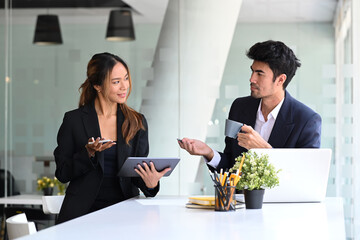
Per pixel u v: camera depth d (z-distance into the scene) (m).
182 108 5.03
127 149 3.41
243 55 4.99
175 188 5.00
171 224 2.22
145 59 5.08
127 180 3.42
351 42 4.89
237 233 2.00
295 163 2.98
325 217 2.47
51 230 2.06
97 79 3.42
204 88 5.02
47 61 5.24
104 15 5.15
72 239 1.87
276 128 3.36
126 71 3.46
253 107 3.53
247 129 3.11
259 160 2.78
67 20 5.21
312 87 4.92
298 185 3.00
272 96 3.40
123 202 3.11
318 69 4.93
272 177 2.77
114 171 3.41
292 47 4.95
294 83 4.95
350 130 4.88
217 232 2.03
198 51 5.03
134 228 2.11
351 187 4.87
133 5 5.11
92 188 3.31
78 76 5.20
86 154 3.25
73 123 3.44
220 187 2.64
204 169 4.98
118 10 5.12
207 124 5.01
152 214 2.55
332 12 4.91
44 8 5.25
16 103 5.29
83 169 3.27
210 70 5.01
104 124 3.48
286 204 2.97
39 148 5.26
